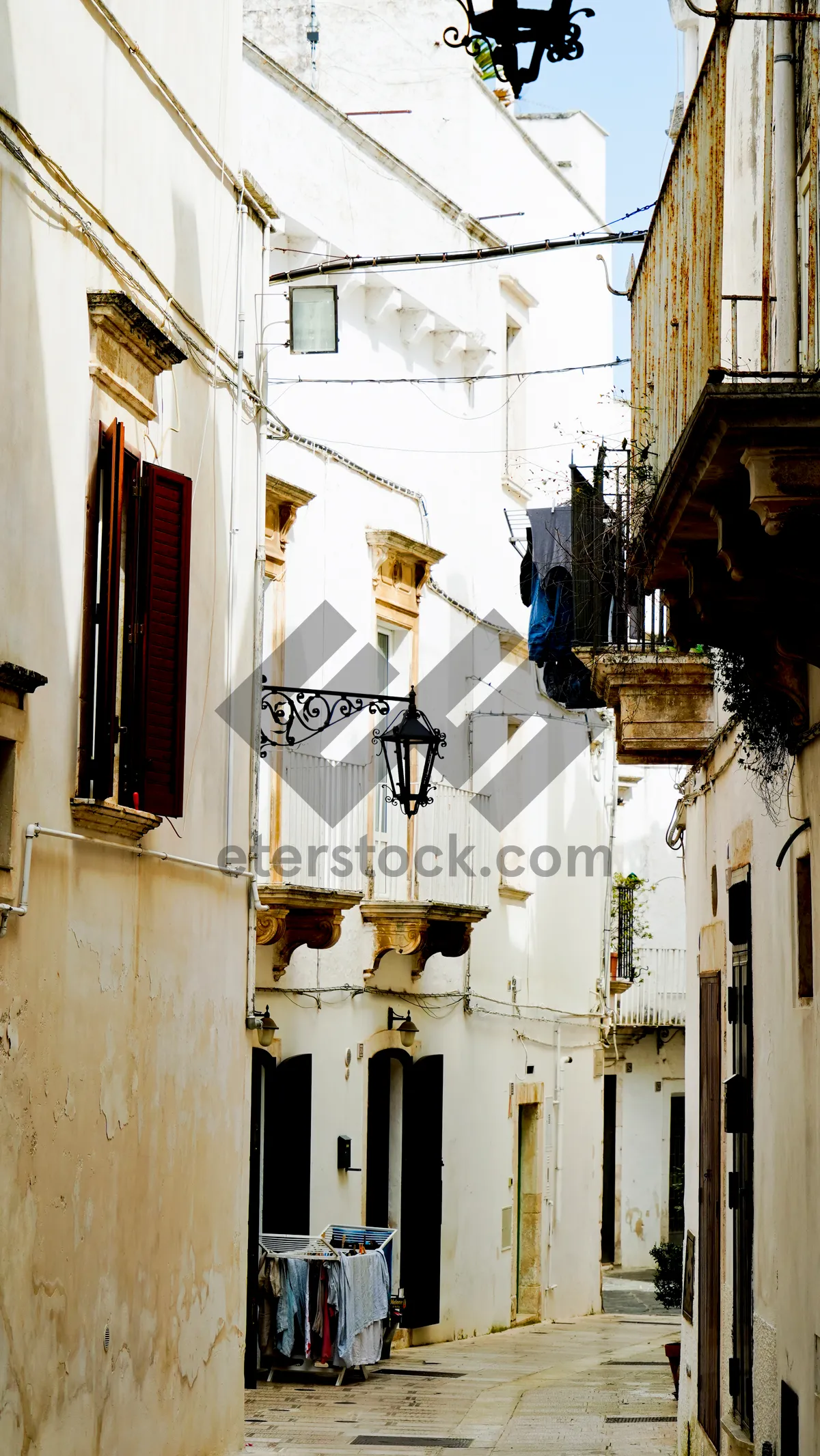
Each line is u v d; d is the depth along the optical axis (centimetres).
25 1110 763
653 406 930
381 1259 1664
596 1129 2798
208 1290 1088
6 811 742
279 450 1708
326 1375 1595
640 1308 2947
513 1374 1755
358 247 1905
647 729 1209
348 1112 1814
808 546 710
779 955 941
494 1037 2297
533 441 2495
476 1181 2200
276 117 1758
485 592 2281
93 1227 859
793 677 854
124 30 928
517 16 781
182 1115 1034
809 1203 848
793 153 835
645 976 3575
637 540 991
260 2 2430
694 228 776
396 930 1850
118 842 897
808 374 669
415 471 2069
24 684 736
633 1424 1426
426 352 2128
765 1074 983
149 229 991
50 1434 790
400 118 2372
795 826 891
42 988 786
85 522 845
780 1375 918
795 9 833
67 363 824
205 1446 1076
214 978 1117
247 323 1245
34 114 794
